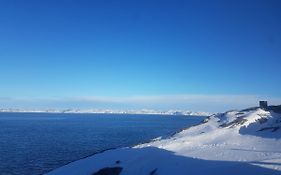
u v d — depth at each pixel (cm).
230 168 3703
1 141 10281
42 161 6769
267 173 3356
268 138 5166
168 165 4250
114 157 5034
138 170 4375
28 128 16700
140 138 11238
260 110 7044
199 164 4075
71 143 9781
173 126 18988
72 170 4856
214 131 6128
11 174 5662
